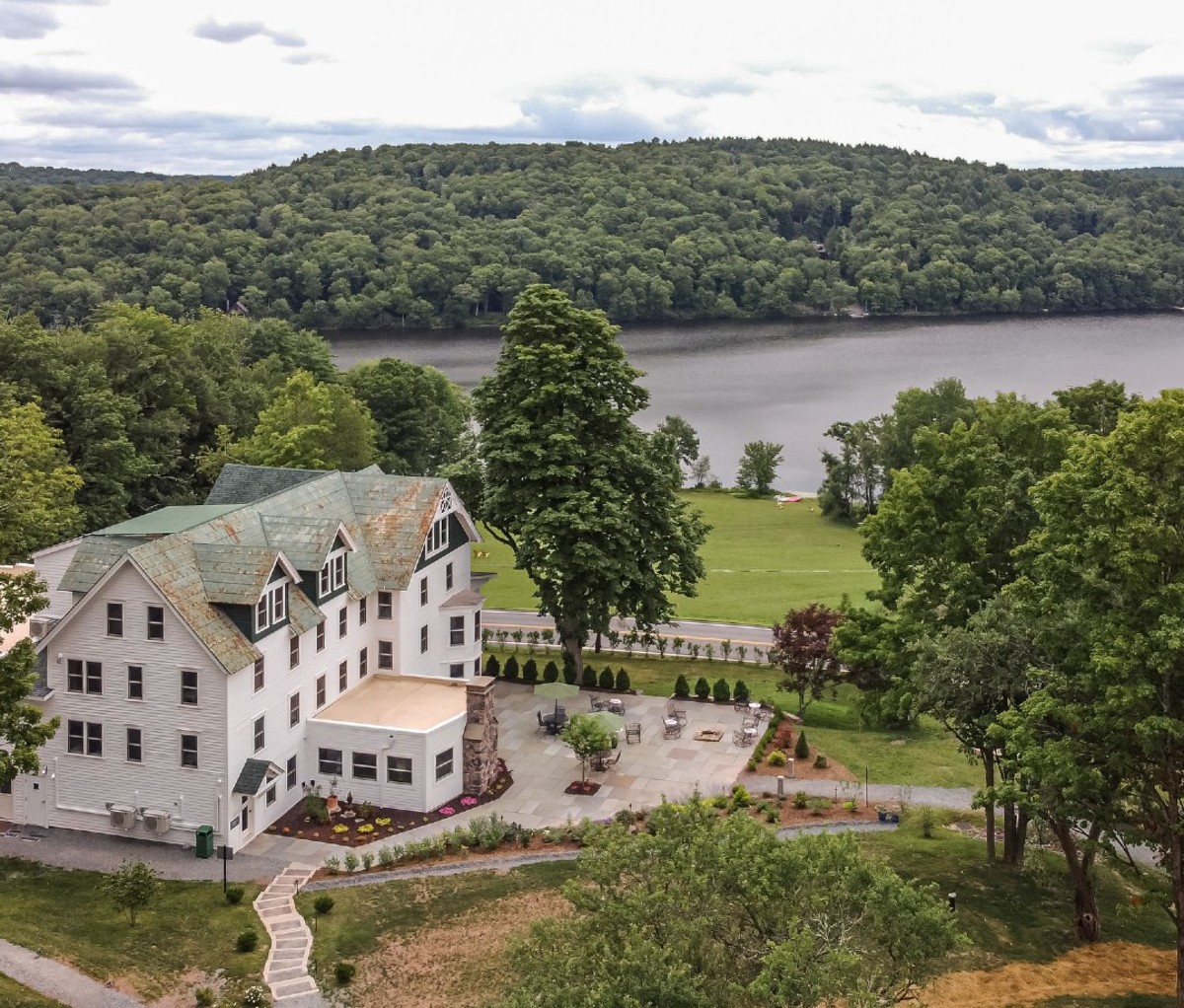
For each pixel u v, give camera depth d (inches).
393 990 1386.6
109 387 3351.4
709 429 7224.4
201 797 1780.3
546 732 2284.7
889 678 2142.0
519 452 2460.6
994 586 1899.6
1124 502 1314.0
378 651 2207.2
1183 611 1286.9
